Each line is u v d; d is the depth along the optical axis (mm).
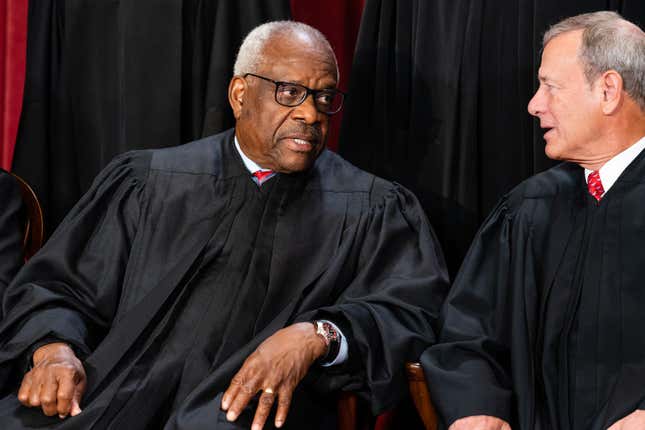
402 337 3346
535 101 3402
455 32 4266
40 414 3176
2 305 3859
